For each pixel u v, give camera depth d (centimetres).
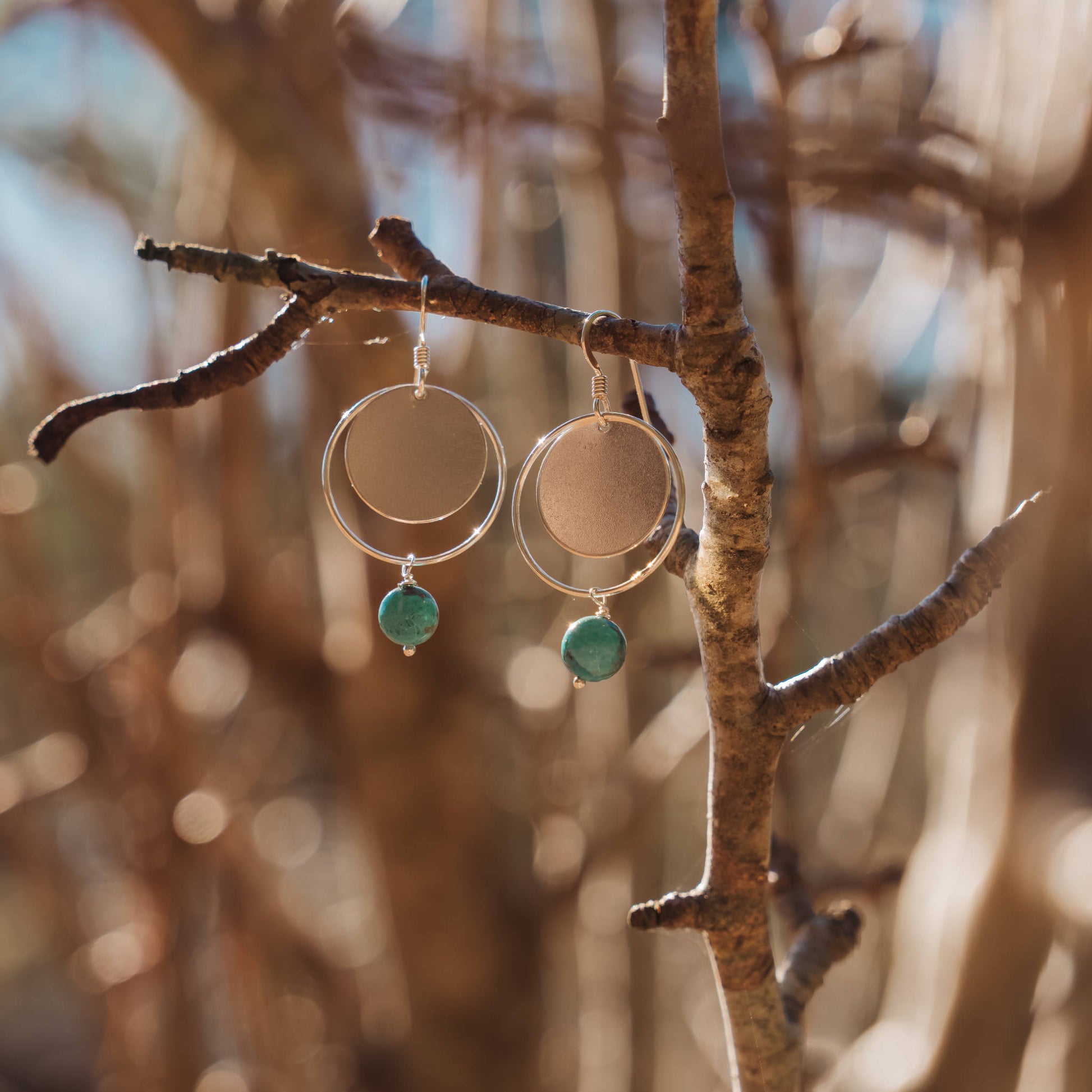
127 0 49
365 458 37
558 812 69
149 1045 73
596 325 32
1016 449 37
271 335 33
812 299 63
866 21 48
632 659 62
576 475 36
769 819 34
